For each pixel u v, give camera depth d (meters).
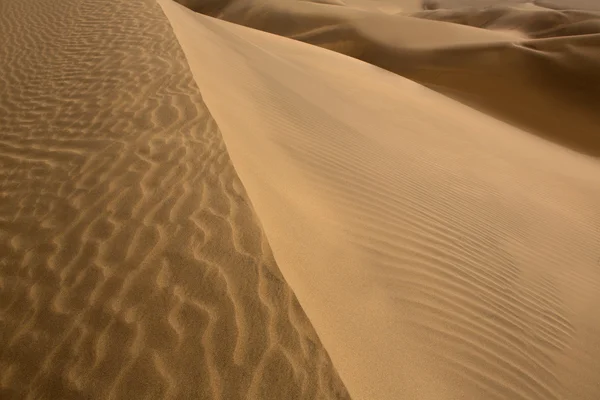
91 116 5.55
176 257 3.35
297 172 5.10
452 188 6.69
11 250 3.53
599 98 13.71
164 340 2.83
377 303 3.66
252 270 3.25
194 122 5.19
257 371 2.67
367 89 11.62
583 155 12.06
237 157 4.63
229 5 25.22
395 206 5.26
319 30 20.19
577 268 5.82
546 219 6.91
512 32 22.45
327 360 2.76
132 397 2.56
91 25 9.73
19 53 8.82
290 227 3.91
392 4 36.94
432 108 11.70
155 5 10.88
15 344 2.84
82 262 3.36
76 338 2.86
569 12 22.16
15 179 4.43
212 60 8.09
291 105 7.34
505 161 9.05
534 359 3.97
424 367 3.32
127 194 4.00
